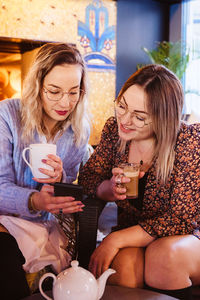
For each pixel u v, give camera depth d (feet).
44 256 4.68
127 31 20.25
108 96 19.44
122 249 4.70
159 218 4.83
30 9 17.08
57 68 4.81
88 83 5.40
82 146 5.70
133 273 4.46
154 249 4.46
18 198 4.60
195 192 4.92
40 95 5.05
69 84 4.87
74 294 3.00
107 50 19.48
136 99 4.74
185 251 4.40
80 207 4.44
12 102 5.22
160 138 4.92
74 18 18.22
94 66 19.07
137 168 4.75
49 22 17.58
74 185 4.30
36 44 17.46
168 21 21.93
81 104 5.41
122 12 19.93
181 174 4.96
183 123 5.30
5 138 4.98
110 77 19.60
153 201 5.20
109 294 3.61
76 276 3.10
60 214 4.89
